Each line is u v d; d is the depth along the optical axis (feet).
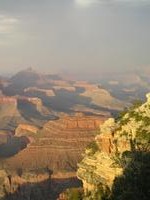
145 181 268.41
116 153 291.99
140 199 264.31
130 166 277.85
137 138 286.46
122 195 270.46
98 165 298.56
